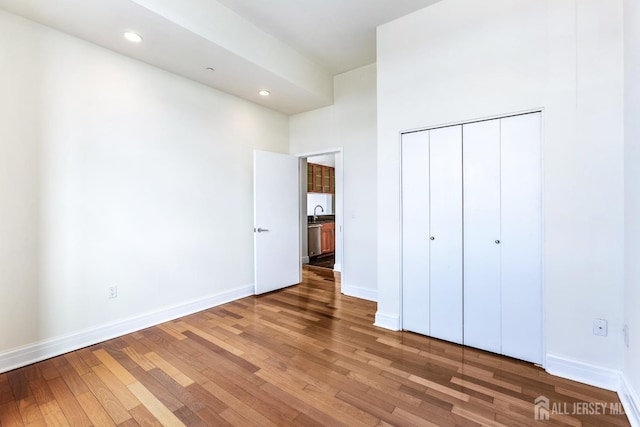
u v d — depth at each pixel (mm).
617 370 1815
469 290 2420
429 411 1654
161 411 1675
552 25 1999
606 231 1842
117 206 2654
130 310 2742
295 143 4477
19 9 2045
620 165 1795
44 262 2248
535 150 2115
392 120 2760
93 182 2502
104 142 2566
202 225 3354
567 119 1951
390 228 2781
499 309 2287
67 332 2361
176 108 3096
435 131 2557
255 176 3787
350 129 3875
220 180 3545
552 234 2010
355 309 3336
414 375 2008
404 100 2686
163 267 2996
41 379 1981
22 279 2148
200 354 2309
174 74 3074
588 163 1889
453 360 2205
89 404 1736
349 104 3877
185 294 3186
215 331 2738
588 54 1886
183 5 2289
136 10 2080
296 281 4410
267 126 4160
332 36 3068
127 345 2467
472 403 1717
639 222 1531
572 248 1944
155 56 2721
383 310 2848
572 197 1939
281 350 2369
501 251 2270
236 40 2693
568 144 1949
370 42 3186
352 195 3861
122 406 1719
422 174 2631
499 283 2285
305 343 2492
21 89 2137
